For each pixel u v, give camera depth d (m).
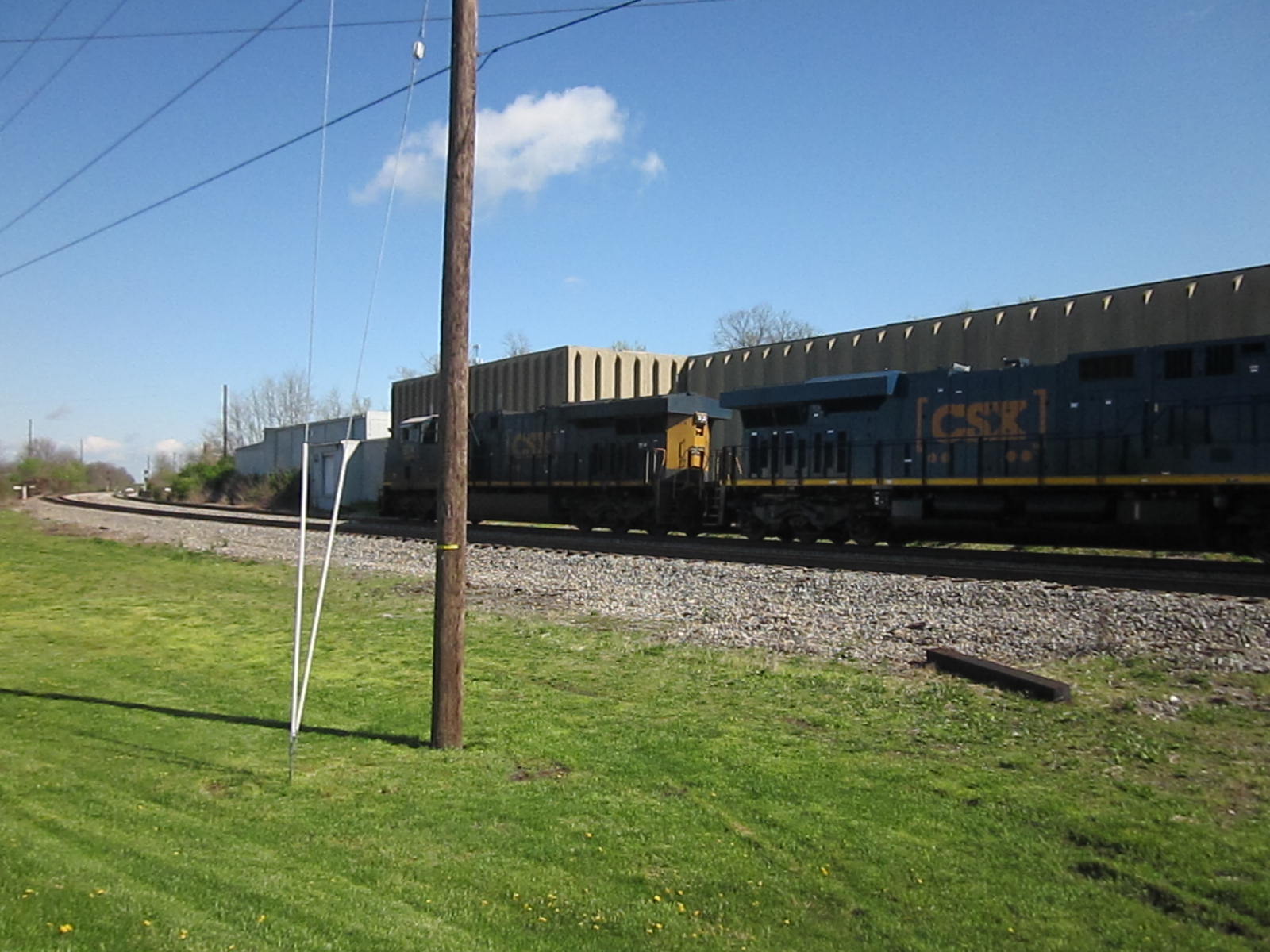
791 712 8.39
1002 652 10.79
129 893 4.87
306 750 7.40
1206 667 9.73
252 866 5.25
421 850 5.46
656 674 10.11
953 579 16.11
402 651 11.69
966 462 21.56
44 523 40.03
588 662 10.80
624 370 40.12
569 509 32.53
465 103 7.39
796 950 4.40
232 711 8.72
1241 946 4.36
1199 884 4.86
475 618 14.30
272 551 26.30
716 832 5.68
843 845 5.43
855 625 12.55
